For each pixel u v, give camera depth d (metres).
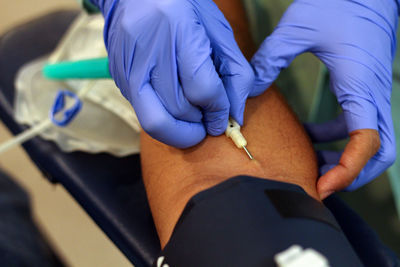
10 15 0.80
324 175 0.38
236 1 0.45
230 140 0.37
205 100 0.34
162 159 0.38
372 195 0.52
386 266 0.38
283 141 0.38
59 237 0.59
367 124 0.38
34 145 0.45
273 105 0.40
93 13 0.49
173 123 0.35
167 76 0.34
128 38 0.34
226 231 0.31
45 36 0.52
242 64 0.36
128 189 0.42
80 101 0.45
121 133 0.45
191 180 0.36
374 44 0.39
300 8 0.40
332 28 0.39
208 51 0.34
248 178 0.34
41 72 0.49
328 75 0.47
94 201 0.42
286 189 0.34
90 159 0.44
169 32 0.34
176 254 0.32
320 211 0.33
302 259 0.28
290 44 0.40
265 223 0.31
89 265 0.57
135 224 0.41
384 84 0.40
